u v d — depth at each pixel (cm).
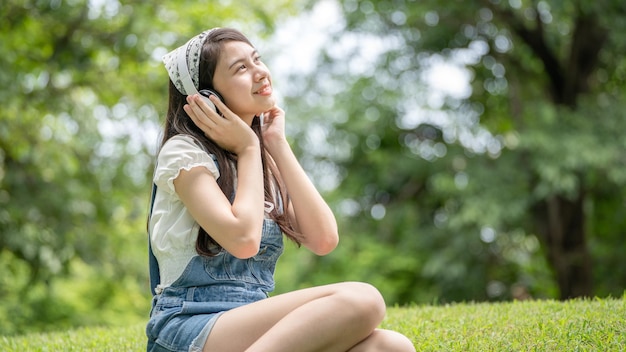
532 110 1262
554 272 1386
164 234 315
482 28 1321
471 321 466
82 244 1114
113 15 1111
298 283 1507
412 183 1480
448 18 1306
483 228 1270
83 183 1149
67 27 1112
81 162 1159
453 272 1307
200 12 1116
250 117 343
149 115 1134
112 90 1163
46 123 1150
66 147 1154
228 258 316
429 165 1395
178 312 310
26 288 1129
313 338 290
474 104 1412
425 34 1327
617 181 1175
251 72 335
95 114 1177
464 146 1391
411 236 1431
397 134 1484
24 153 1102
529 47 1289
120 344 474
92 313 1361
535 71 1340
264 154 349
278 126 360
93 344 479
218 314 307
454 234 1342
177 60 333
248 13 1156
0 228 1059
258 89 335
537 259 1484
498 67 1355
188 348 303
